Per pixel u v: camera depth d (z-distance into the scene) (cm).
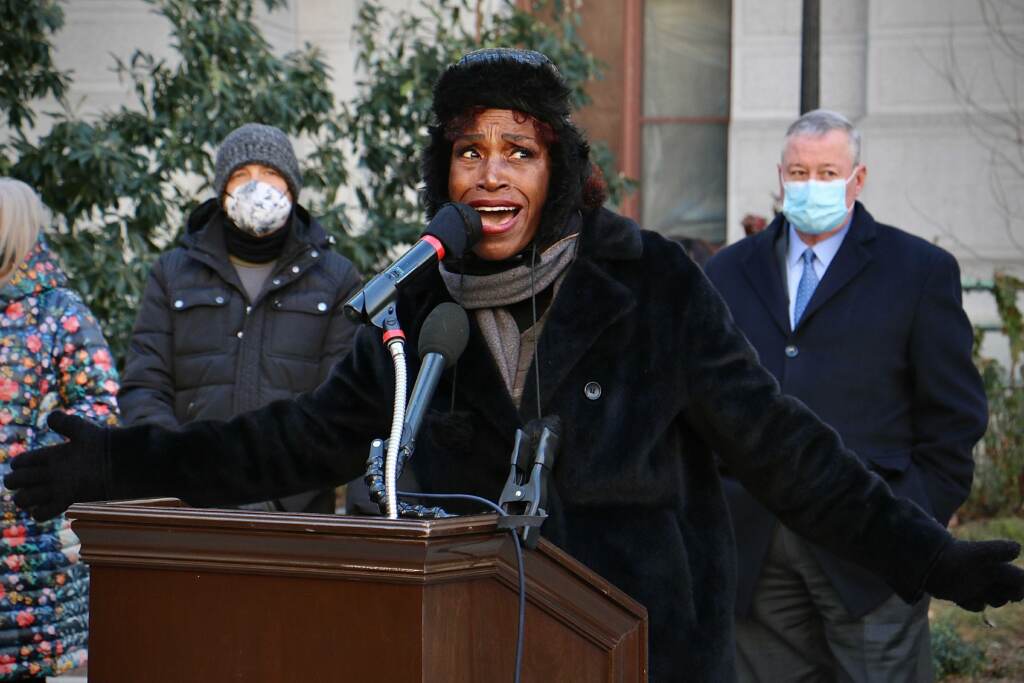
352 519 298
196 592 314
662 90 1583
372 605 298
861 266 651
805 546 637
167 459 418
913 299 641
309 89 1116
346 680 300
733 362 415
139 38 1455
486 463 418
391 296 361
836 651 638
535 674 330
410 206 1150
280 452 426
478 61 417
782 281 668
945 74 1473
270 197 708
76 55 1456
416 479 422
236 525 305
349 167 1408
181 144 1067
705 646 405
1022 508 1259
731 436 411
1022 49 1459
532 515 321
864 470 409
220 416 704
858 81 1502
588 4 1583
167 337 717
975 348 1268
